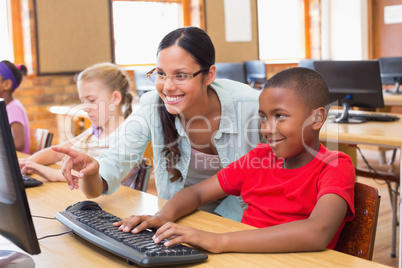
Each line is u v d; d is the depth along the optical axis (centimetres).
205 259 100
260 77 558
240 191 142
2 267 99
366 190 119
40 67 498
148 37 588
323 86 124
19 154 239
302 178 124
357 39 737
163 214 126
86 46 529
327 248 116
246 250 105
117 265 100
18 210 92
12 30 498
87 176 139
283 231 106
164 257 96
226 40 648
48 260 104
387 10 725
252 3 675
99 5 536
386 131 235
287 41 749
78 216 124
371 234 116
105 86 210
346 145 276
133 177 181
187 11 622
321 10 757
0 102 89
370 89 270
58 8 507
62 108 430
